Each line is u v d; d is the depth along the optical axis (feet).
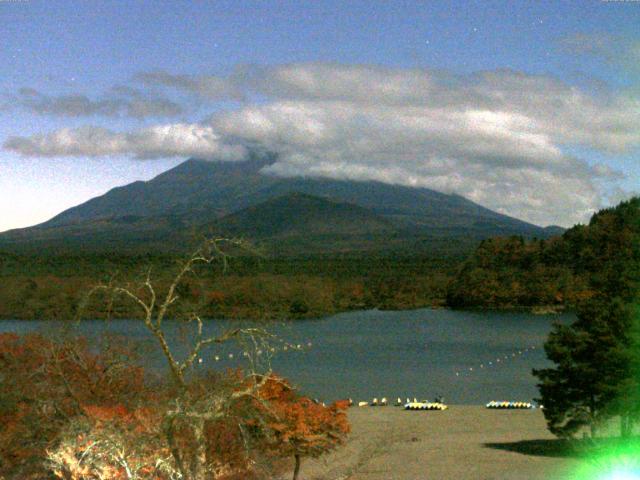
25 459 95.35
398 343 457.68
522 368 361.30
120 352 120.26
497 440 183.62
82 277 510.99
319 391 295.07
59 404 102.22
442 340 476.13
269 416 92.84
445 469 140.15
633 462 141.69
